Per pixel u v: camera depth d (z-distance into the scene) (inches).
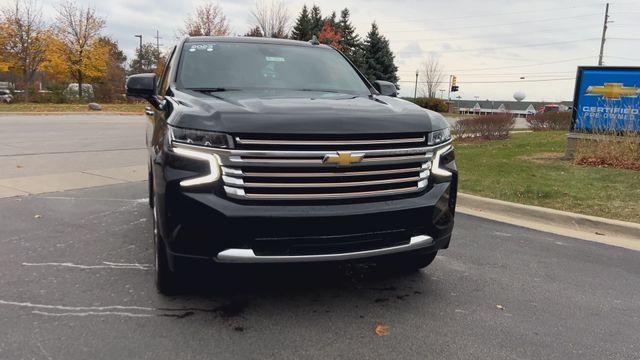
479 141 670.5
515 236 233.1
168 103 154.9
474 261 197.3
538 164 413.1
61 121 897.5
